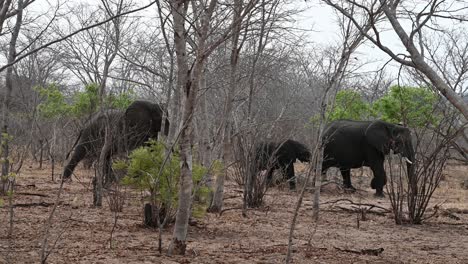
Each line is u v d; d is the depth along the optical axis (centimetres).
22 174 1931
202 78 1173
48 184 1684
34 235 880
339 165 2059
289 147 2031
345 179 2091
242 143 1455
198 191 955
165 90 1470
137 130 1596
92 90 1553
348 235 1058
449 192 2089
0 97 1753
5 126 1248
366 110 2306
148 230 974
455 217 1380
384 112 2153
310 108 1888
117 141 1357
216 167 1016
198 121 1306
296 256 820
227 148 1226
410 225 1235
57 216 1081
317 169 1227
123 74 1478
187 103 719
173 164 928
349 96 2202
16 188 1486
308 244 873
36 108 2431
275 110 1661
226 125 1216
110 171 1373
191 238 938
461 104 566
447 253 920
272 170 2019
